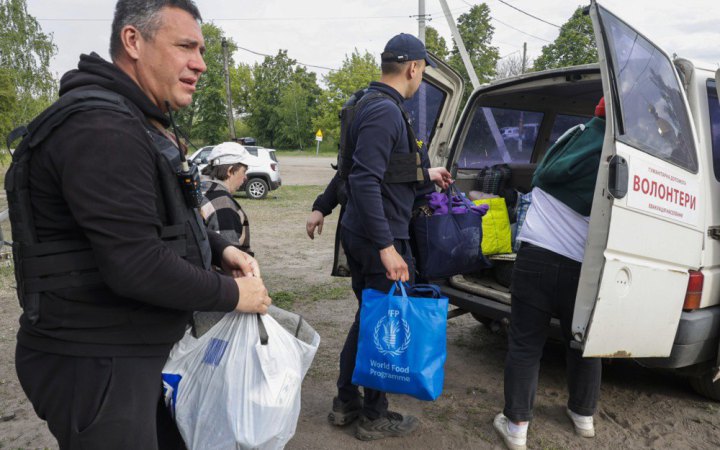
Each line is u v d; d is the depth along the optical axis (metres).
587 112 5.06
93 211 1.23
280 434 1.60
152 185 1.35
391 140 2.46
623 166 2.42
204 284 1.41
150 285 1.29
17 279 1.36
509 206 4.48
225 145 2.96
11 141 1.35
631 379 3.71
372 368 2.52
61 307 1.33
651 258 2.68
